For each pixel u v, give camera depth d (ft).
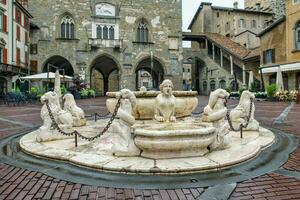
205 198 13.58
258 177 16.35
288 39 103.50
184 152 18.97
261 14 176.96
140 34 152.35
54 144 24.14
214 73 154.51
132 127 20.40
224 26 181.68
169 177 16.34
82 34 143.02
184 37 163.22
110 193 14.32
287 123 39.04
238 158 18.84
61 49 140.26
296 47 100.63
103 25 145.79
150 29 152.35
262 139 25.73
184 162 17.92
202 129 19.15
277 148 23.44
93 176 16.76
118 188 14.92
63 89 103.30
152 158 18.81
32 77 94.32
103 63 163.43
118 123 20.30
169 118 26.91
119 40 146.20
